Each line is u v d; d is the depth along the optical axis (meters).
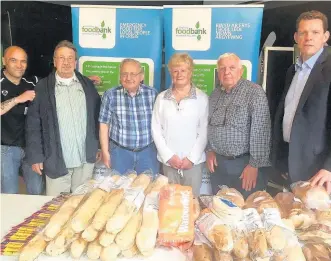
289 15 2.62
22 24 2.79
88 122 2.50
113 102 2.43
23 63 2.49
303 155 1.95
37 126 2.47
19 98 2.43
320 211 1.13
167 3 3.04
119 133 2.46
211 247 1.00
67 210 1.11
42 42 2.85
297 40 1.99
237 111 2.22
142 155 2.45
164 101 2.33
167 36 2.61
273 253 0.93
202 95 2.35
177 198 1.13
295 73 2.07
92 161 2.53
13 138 2.56
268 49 2.59
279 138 2.19
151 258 1.00
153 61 2.67
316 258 0.95
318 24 1.90
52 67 2.82
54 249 1.00
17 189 2.64
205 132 2.35
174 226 1.03
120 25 2.63
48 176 2.52
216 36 2.54
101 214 1.01
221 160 2.35
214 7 2.50
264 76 2.62
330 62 1.88
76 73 2.52
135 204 1.08
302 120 1.94
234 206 1.05
